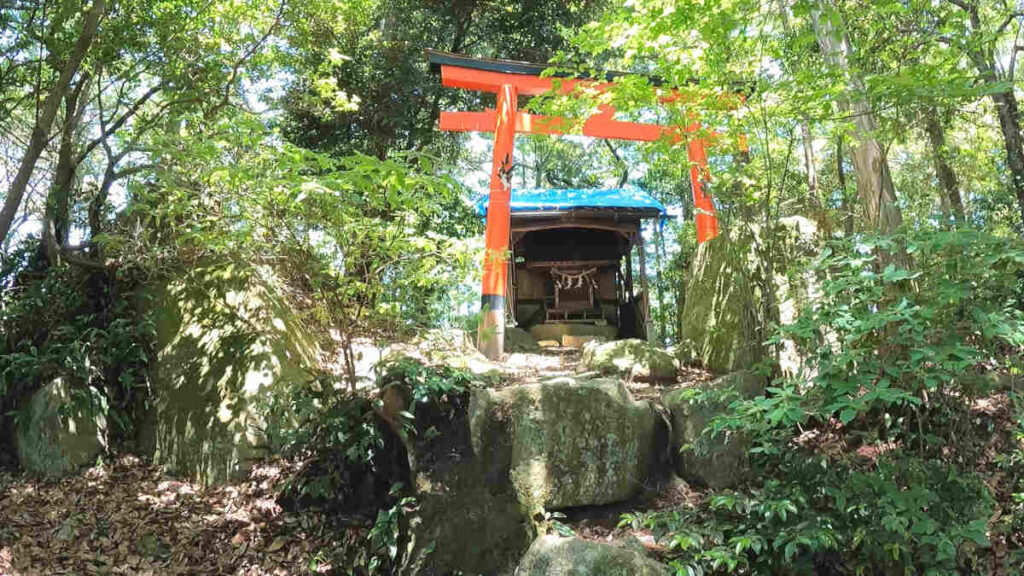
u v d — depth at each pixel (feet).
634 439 17.19
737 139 19.17
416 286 18.12
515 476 16.39
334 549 17.01
